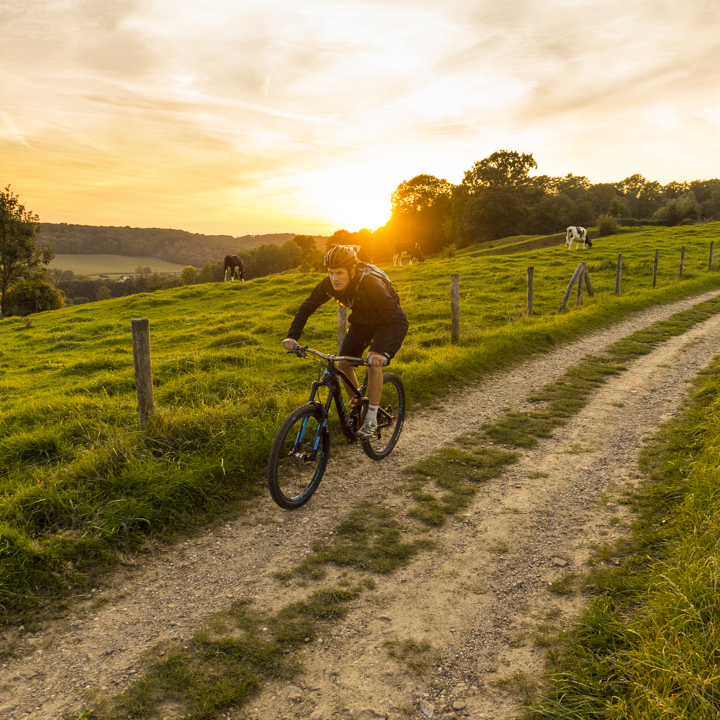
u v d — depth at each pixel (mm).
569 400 6930
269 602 3156
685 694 2086
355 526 3988
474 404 6898
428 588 3270
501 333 10219
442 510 4219
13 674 2598
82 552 3469
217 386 7367
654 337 10695
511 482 4711
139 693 2482
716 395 6520
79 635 2873
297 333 4312
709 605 2498
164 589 3277
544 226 85812
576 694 2348
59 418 5996
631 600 2975
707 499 3656
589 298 14539
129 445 4617
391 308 4125
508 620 2961
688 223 93312
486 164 94000
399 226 93312
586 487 4555
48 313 27094
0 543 3289
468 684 2527
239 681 2553
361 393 4742
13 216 46656
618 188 148750
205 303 21922
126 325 18016
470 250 72125
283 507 4031
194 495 4160
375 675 2598
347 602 3150
